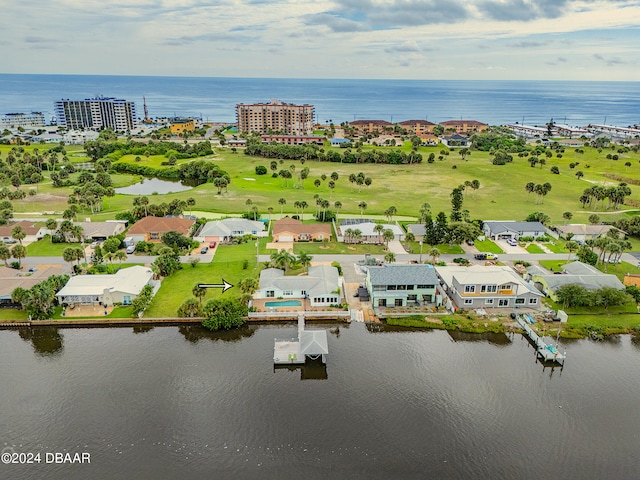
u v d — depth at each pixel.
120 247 128.12
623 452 62.28
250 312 93.06
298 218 155.88
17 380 74.69
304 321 93.06
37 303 89.81
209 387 73.62
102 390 72.50
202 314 91.31
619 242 119.38
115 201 179.38
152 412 68.12
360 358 81.69
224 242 133.12
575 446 63.19
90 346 84.31
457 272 100.62
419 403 70.69
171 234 126.25
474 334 89.06
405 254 125.25
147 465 59.50
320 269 106.62
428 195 190.88
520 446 63.06
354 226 137.88
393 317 93.44
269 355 82.38
